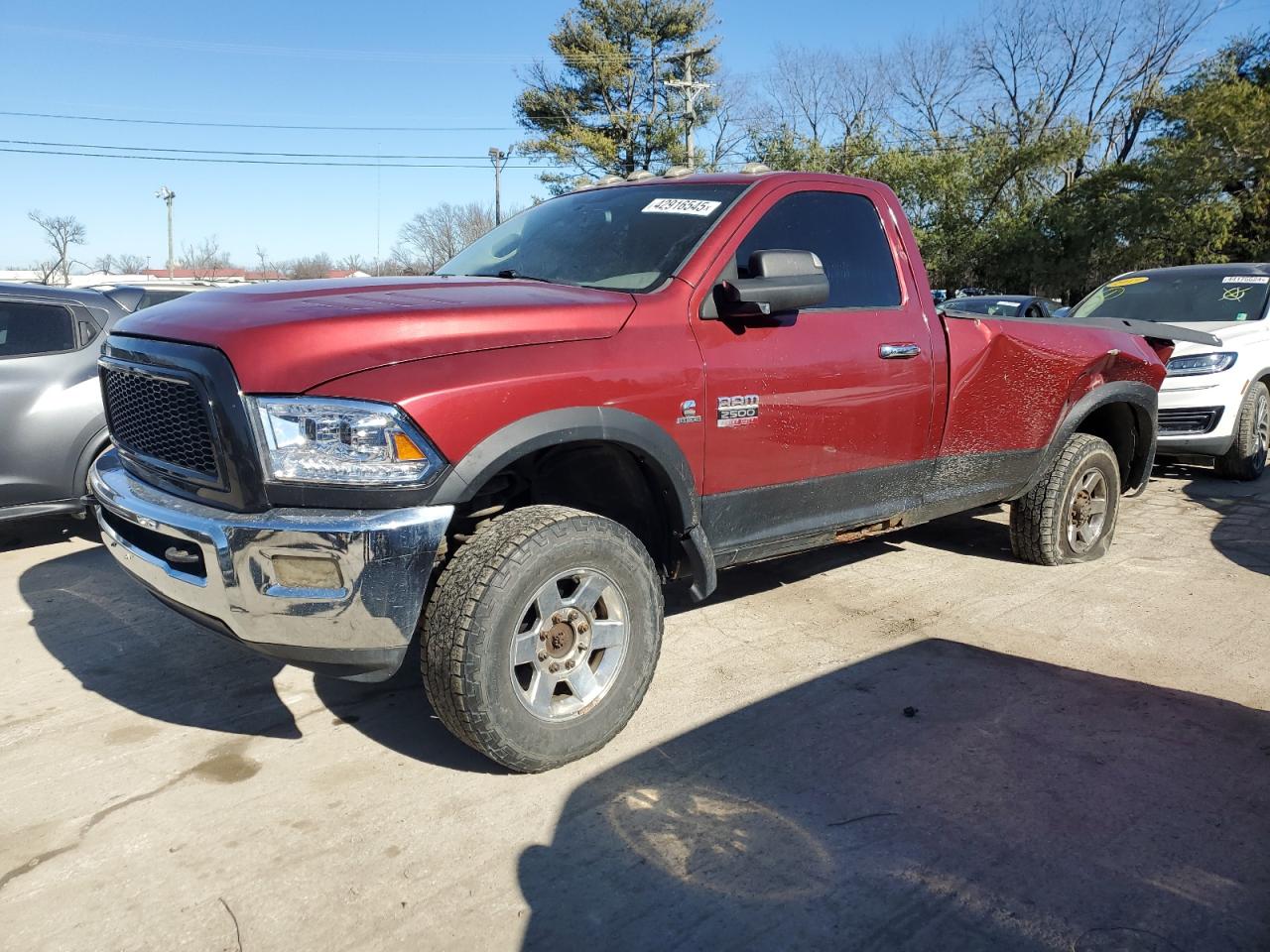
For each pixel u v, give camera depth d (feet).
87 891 7.83
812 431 11.82
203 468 8.76
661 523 11.25
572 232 12.52
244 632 8.63
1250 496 23.38
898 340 12.83
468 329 9.11
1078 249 107.65
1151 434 18.02
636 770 9.79
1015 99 135.23
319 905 7.66
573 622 9.60
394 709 11.27
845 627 13.92
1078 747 10.34
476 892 7.82
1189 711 11.25
